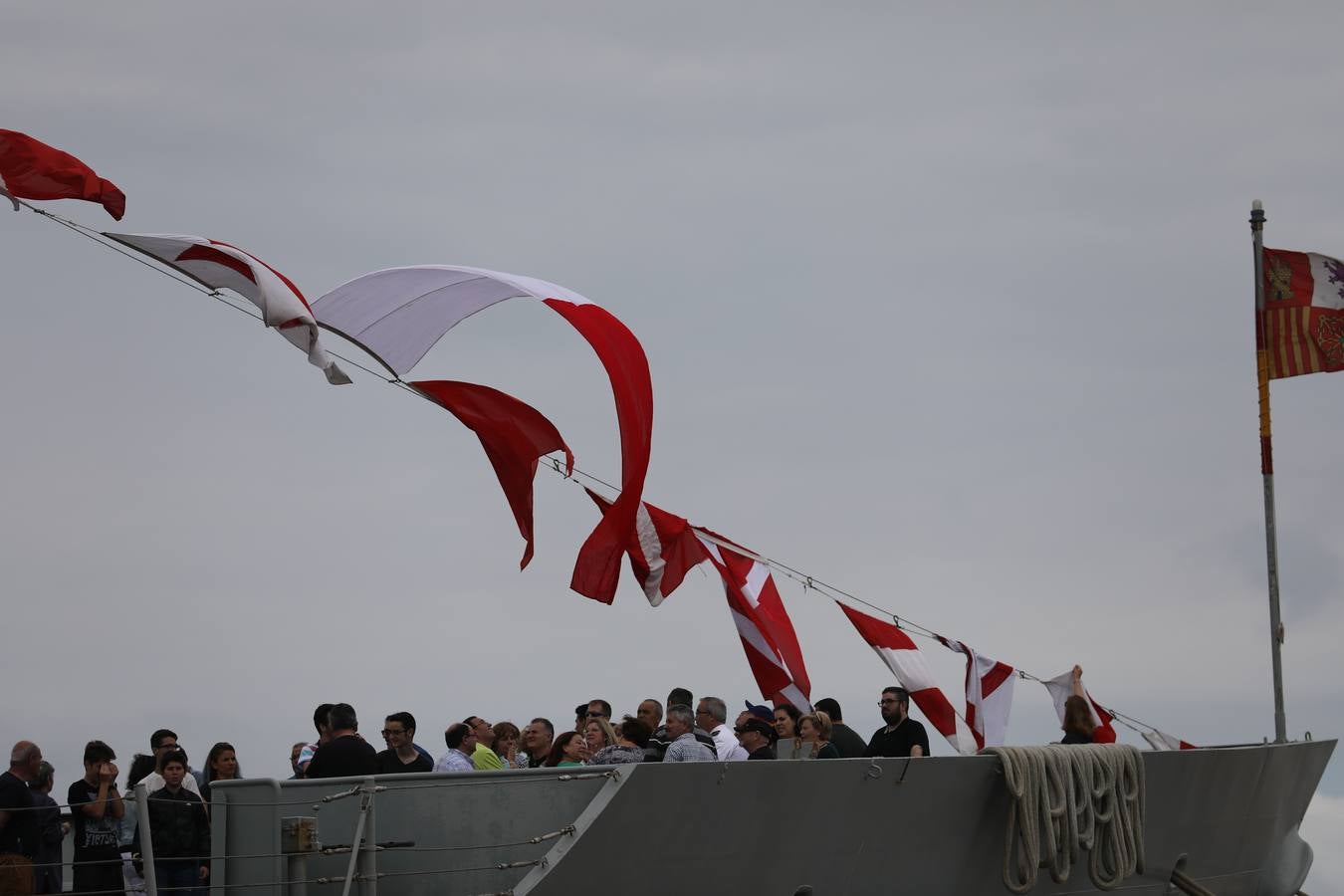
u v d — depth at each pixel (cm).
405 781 2606
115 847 2677
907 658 3953
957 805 3170
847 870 2992
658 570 3575
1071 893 3475
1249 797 4019
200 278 2930
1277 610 4334
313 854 2522
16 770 2733
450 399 3231
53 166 2803
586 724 3166
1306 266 4472
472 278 3247
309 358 2895
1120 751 3416
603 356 3061
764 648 3791
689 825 2673
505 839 2598
